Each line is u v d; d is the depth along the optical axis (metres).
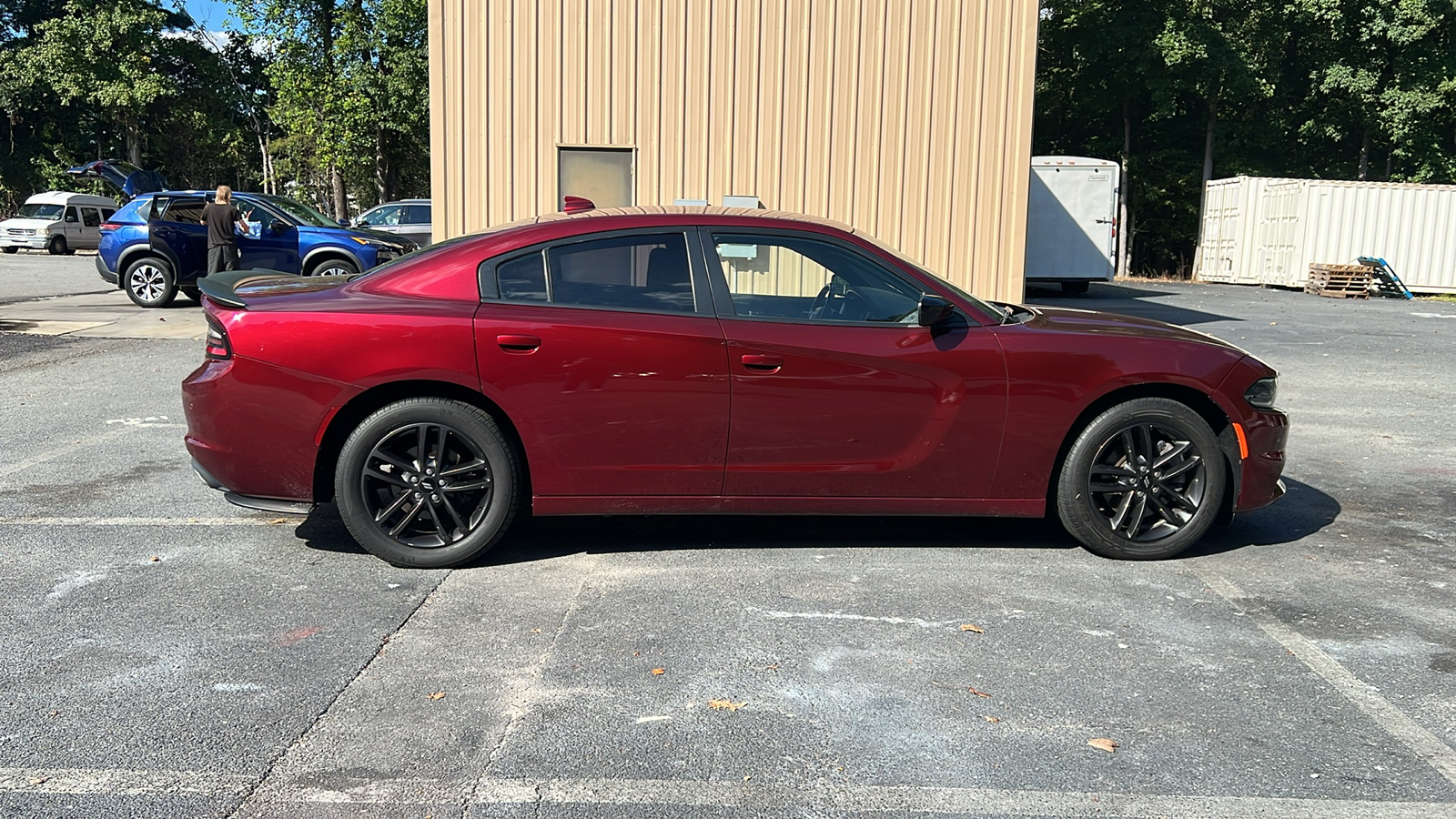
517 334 4.27
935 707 3.20
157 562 4.48
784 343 4.36
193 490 5.66
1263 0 31.64
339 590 4.18
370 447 4.31
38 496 5.48
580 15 10.79
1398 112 30.09
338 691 3.27
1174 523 4.63
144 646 3.60
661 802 2.66
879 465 4.49
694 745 2.95
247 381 4.25
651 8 10.81
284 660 3.50
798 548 4.78
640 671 3.44
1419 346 13.05
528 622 3.85
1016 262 11.27
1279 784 2.79
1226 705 3.25
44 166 42.59
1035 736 3.03
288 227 14.70
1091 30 31.89
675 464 4.42
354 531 4.36
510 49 10.78
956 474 4.53
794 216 4.73
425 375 4.25
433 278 4.41
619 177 11.03
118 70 39.06
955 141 11.10
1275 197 24.89
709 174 11.05
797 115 11.00
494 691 3.28
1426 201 23.55
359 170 35.88
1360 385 9.92
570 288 4.41
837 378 4.39
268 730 3.01
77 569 4.39
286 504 4.39
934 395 4.45
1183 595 4.23
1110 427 4.53
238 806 2.62
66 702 3.18
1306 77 33.28
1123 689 3.35
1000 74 11.04
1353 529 5.23
